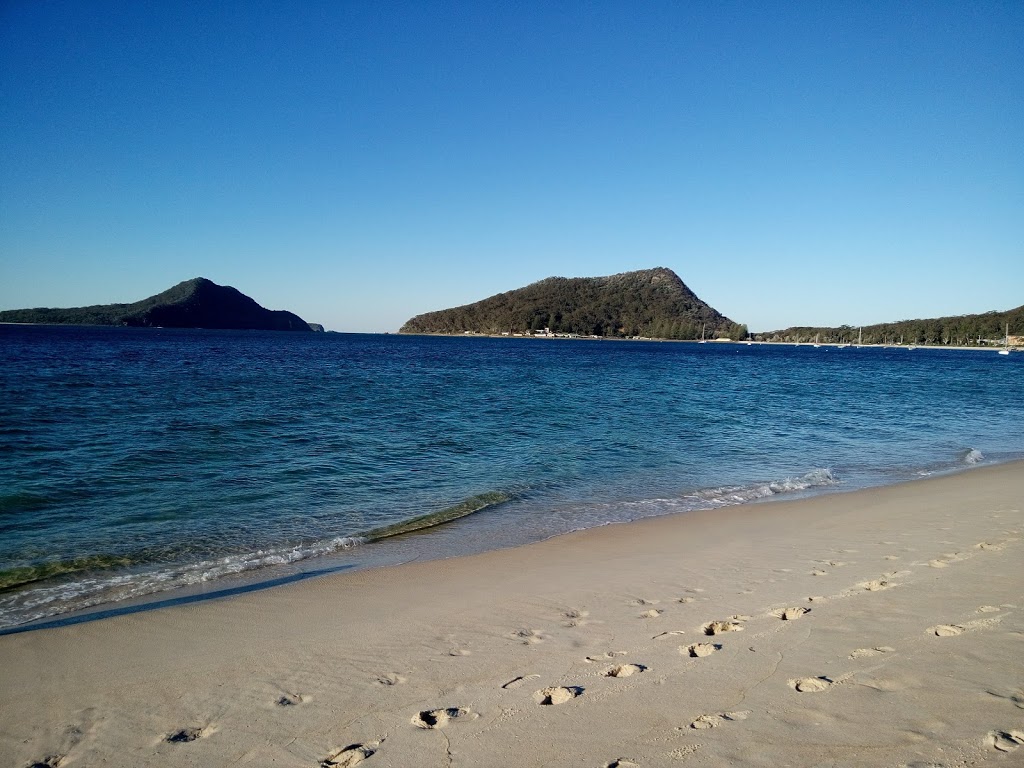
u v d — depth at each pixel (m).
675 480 11.65
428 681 3.92
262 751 3.18
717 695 3.47
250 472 11.41
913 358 93.38
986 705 3.13
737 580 5.95
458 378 35.53
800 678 3.61
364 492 10.27
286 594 5.79
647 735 3.09
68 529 8.02
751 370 54.00
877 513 8.99
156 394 22.62
